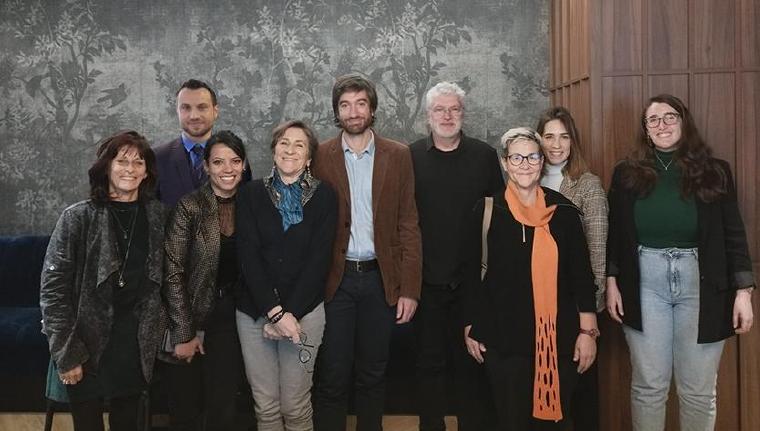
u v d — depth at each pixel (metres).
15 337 3.51
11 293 3.94
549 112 3.00
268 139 4.16
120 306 2.55
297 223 2.67
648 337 2.66
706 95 3.05
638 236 2.69
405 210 2.91
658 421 2.70
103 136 4.20
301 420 2.74
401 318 2.84
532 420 2.80
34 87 4.20
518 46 4.07
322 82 4.12
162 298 2.68
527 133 2.60
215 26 4.13
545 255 2.54
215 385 2.76
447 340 3.18
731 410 3.08
